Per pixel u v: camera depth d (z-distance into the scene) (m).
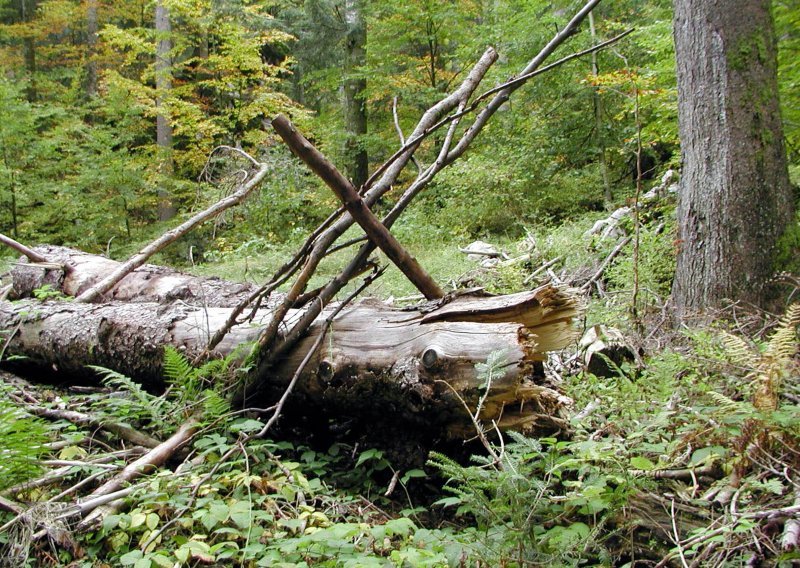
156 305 3.91
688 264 4.78
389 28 13.67
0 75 12.35
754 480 2.30
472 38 12.65
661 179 8.58
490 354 2.47
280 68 13.65
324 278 7.13
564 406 2.89
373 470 2.89
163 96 12.93
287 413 3.29
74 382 4.02
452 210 10.54
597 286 5.92
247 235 11.08
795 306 2.77
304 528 2.29
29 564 2.13
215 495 2.48
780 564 1.93
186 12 13.12
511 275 6.07
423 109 14.12
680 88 4.91
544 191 10.38
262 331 3.16
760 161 4.56
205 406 2.92
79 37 19.73
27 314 3.97
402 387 2.68
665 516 2.29
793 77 5.70
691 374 3.23
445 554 1.99
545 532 2.20
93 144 11.87
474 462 2.79
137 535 2.28
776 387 2.56
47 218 11.43
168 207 12.65
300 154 2.82
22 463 2.38
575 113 10.44
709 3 4.66
